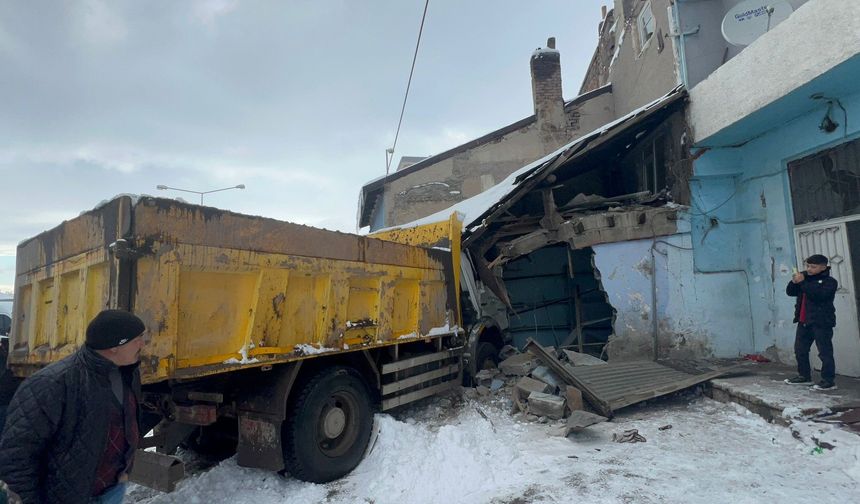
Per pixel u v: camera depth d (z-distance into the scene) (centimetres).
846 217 647
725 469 421
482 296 865
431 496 397
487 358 801
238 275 387
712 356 823
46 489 216
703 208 844
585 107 1494
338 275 475
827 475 401
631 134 994
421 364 611
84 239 352
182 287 347
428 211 1495
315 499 404
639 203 925
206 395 384
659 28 1008
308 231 446
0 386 438
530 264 1173
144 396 402
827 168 675
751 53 675
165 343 327
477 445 491
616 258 857
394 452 483
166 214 334
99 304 334
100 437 223
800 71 587
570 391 593
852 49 513
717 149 834
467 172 1500
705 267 838
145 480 347
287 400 425
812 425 473
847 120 625
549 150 1484
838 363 664
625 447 486
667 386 643
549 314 1158
